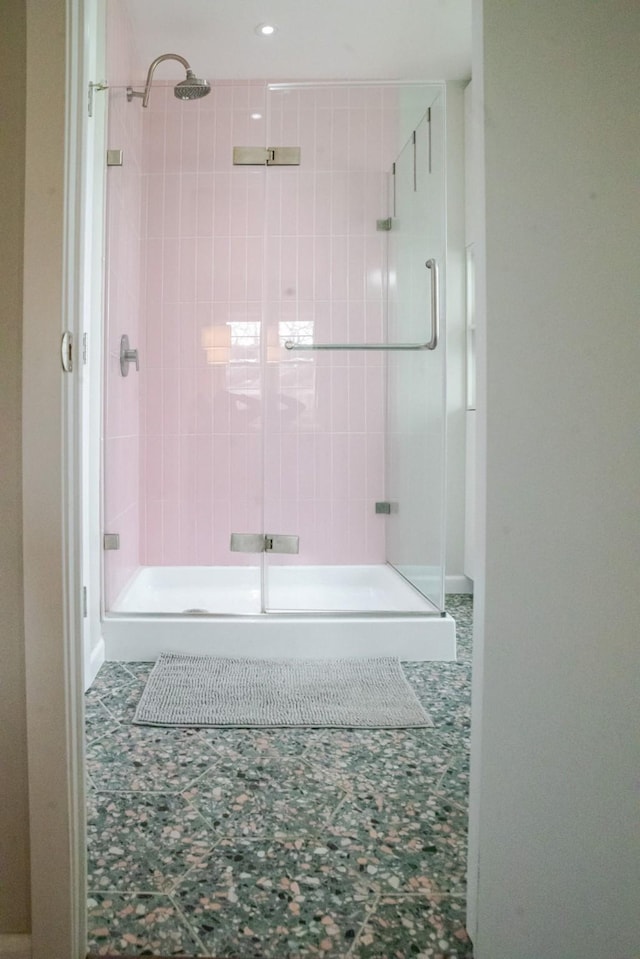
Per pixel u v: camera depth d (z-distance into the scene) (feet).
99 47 7.73
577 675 3.30
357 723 6.27
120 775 5.32
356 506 10.33
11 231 3.25
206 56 9.81
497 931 3.36
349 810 4.85
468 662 7.98
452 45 9.70
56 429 3.23
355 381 10.31
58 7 3.20
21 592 3.30
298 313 10.28
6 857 3.35
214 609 8.98
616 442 3.26
